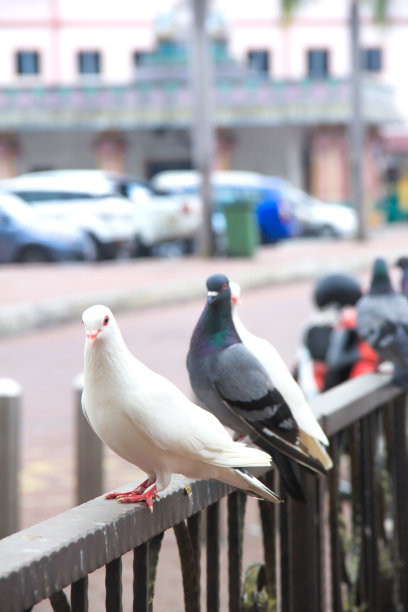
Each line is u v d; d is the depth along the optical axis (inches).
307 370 251.4
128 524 85.7
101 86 1702.8
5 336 572.4
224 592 203.0
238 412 113.7
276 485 120.6
